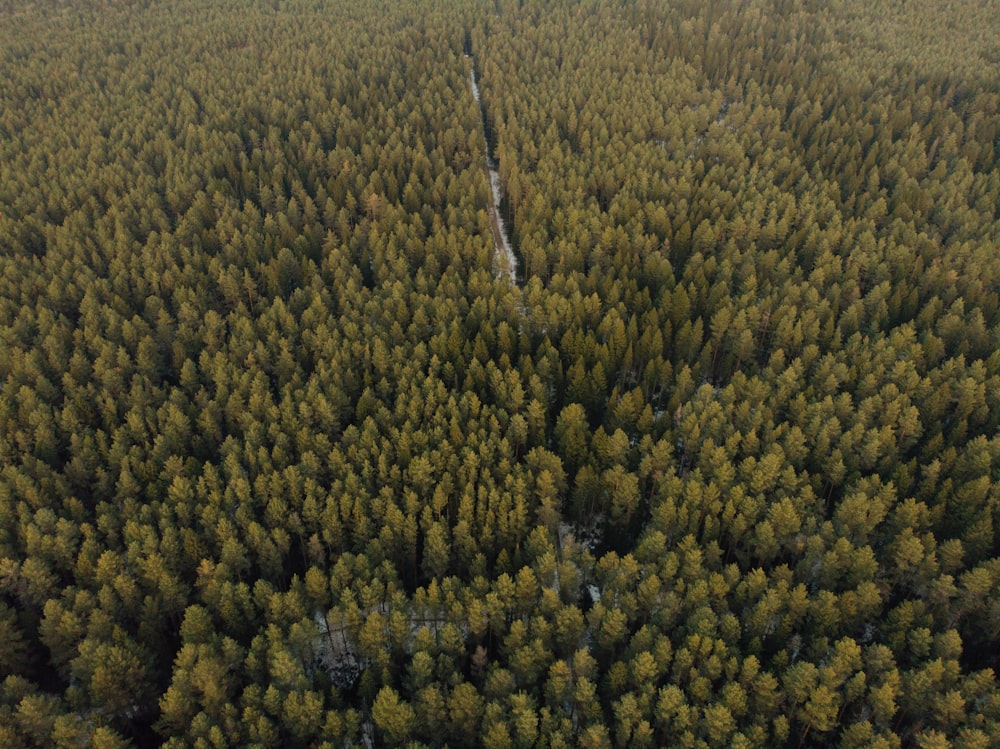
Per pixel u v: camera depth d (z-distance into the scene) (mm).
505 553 57375
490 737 45344
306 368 79938
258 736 45500
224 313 89875
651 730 45219
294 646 51000
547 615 52969
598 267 89812
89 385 72750
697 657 48594
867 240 90000
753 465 61312
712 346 80125
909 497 61688
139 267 92375
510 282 91938
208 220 103312
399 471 63062
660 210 97312
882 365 70000
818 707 44938
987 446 61844
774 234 95500
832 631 50781
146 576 54094
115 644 50188
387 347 79625
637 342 79438
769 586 54625
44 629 51281
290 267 94688
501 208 117312
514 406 70688
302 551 61094
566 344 78938
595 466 65625
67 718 44875
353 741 48531
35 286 87750
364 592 52750
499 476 63969
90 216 104125
